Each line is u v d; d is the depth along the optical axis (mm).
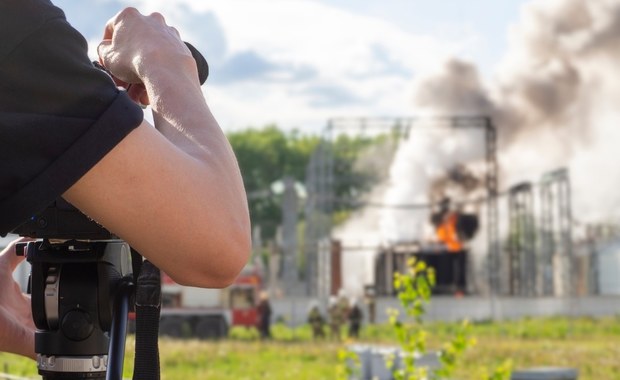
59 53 1185
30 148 1173
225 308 47719
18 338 1715
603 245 69812
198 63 1453
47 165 1178
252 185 127562
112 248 1508
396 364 13562
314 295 62688
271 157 129875
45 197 1175
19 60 1167
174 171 1223
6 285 1732
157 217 1209
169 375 23141
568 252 62844
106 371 1438
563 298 61094
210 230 1229
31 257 1499
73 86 1185
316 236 60250
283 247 62562
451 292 64562
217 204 1242
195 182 1232
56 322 1486
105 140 1182
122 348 1438
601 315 62312
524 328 51219
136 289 1340
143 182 1202
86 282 1475
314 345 40031
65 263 1483
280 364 29594
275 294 64188
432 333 43062
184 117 1303
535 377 11227
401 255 64875
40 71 1174
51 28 1186
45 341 1493
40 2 1194
